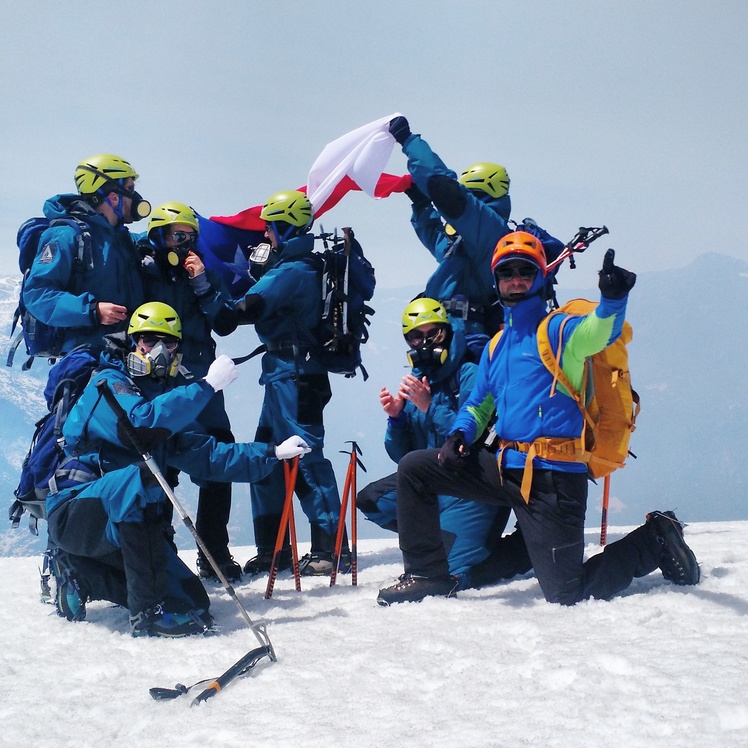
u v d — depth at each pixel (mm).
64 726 3070
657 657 3189
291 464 6035
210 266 7355
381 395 5473
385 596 4738
